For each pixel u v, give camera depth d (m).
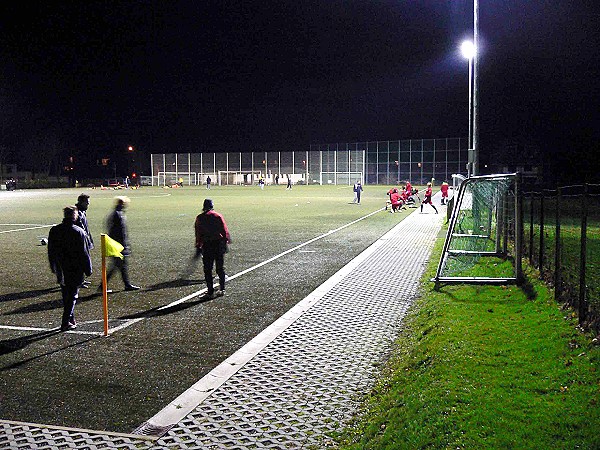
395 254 16.27
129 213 33.06
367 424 5.46
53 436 5.32
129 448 5.07
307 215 31.20
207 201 11.33
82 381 6.74
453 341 7.39
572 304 8.54
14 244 19.38
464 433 4.85
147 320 9.48
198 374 6.95
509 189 15.67
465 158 78.56
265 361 7.31
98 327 9.09
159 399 6.20
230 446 5.08
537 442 4.61
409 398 5.75
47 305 10.61
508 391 5.66
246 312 9.98
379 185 83.38
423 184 81.44
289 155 90.00
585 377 5.78
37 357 7.61
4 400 6.19
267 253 16.97
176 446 5.09
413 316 9.36
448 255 13.97
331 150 87.44
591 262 12.77
